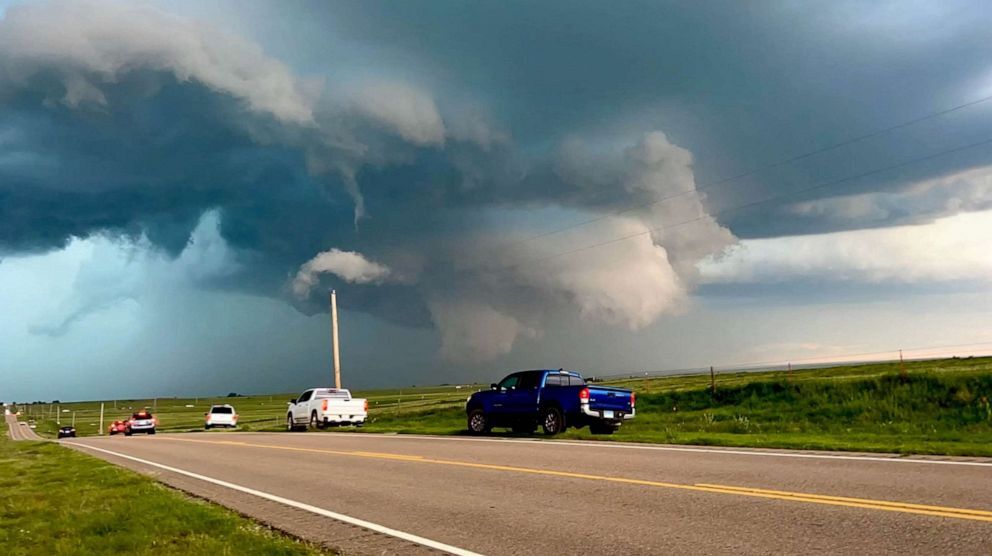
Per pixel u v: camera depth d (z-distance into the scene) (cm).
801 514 791
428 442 2053
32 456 2220
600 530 761
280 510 970
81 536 827
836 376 3353
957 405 2219
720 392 2925
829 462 1215
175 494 1135
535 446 1759
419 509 939
